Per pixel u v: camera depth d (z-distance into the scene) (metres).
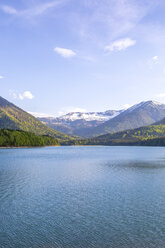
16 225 30.77
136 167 93.06
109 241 26.30
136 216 34.12
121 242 26.08
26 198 43.56
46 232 28.62
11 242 26.05
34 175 70.62
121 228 29.89
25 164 103.25
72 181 60.50
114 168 89.56
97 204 39.84
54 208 37.75
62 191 49.19
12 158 137.12
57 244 25.61
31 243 25.81
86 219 32.91
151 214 34.97
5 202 41.03
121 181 60.81
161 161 121.81
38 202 41.09
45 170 82.75
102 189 51.03
